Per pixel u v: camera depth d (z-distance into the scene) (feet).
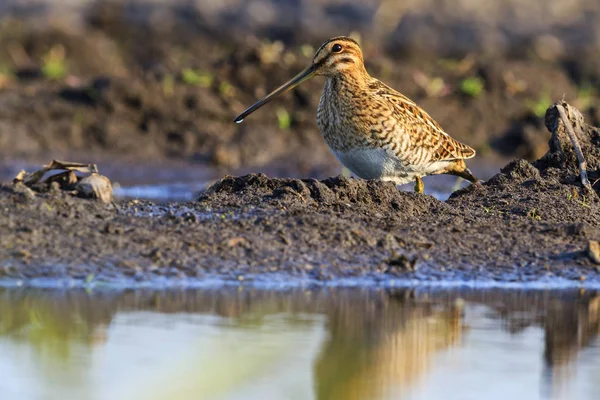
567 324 31.63
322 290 34.65
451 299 34.14
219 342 29.07
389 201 41.81
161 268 35.19
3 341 28.89
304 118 77.71
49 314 31.30
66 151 73.20
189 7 115.14
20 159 70.95
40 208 37.76
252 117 77.87
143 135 75.56
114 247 36.01
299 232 38.01
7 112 75.31
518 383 26.43
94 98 77.30
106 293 33.47
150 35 110.32
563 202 43.47
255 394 25.25
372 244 37.83
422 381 26.32
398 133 44.88
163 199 59.47
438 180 68.39
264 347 28.58
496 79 84.58
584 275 36.86
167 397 24.80
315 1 117.91
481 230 40.06
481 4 121.49
